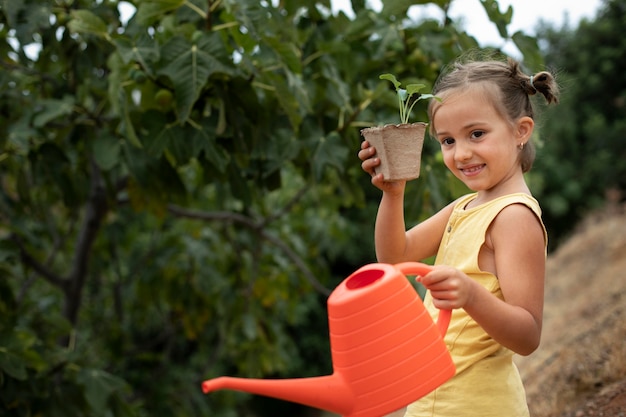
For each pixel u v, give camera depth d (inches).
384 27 121.5
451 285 52.7
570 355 129.0
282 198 235.0
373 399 52.0
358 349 52.2
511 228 59.2
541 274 58.6
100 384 121.0
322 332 459.8
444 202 127.0
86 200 147.7
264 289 195.8
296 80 104.8
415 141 59.1
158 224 206.4
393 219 65.0
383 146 59.1
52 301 194.1
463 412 60.8
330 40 123.0
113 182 144.7
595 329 142.5
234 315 193.8
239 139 105.7
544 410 111.4
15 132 118.2
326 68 116.3
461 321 62.4
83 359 130.5
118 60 98.4
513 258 58.4
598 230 304.2
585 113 506.3
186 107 93.9
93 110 143.9
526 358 159.6
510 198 60.7
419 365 52.3
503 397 60.9
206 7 102.4
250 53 101.7
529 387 130.1
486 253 61.3
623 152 489.7
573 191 474.3
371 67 129.7
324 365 455.8
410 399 52.0
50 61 131.6
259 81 106.7
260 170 122.4
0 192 146.5
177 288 196.1
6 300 135.6
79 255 164.9
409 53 128.6
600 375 112.5
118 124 113.8
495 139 60.2
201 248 198.1
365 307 52.2
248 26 93.6
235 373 352.5
